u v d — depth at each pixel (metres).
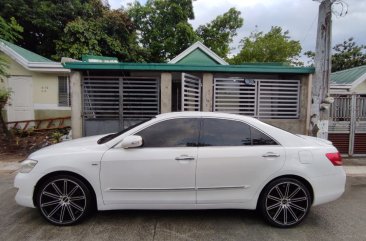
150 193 3.79
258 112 8.94
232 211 4.42
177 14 20.91
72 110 8.33
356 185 6.01
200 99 8.78
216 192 3.84
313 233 3.74
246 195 3.87
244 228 3.84
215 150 3.84
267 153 3.85
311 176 3.88
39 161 3.78
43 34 19.08
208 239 3.52
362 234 3.72
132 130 3.96
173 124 3.99
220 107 8.84
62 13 18.08
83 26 16.80
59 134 10.30
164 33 21.41
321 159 3.94
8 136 10.37
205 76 8.57
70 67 7.92
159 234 3.62
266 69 8.29
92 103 8.53
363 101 8.41
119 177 3.74
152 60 21.88
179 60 12.96
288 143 3.98
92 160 3.74
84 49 16.52
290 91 8.95
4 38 9.34
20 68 12.73
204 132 3.96
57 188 3.79
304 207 3.93
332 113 8.38
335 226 3.96
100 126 8.53
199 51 13.02
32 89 12.89
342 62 25.17
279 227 3.88
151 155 3.76
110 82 8.52
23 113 12.96
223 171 3.79
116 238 3.49
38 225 3.81
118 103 8.58
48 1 18.33
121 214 4.21
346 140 8.49
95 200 3.89
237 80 8.84
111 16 18.33
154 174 3.75
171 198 3.81
